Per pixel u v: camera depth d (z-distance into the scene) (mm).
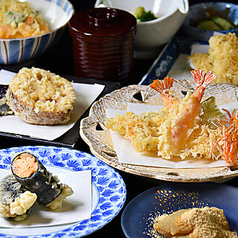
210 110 1293
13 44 1451
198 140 1245
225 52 1460
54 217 1183
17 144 1334
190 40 1583
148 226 1162
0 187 1190
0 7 1554
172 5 1595
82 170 1250
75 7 1739
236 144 1229
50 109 1334
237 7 1647
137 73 1538
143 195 1195
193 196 1200
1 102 1380
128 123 1272
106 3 1598
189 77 1506
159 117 1284
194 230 1138
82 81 1457
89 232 1150
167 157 1237
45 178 1188
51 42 1503
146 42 1548
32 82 1374
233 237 1139
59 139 1320
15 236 1150
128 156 1244
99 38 1430
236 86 1416
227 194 1200
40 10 1604
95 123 1308
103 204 1196
